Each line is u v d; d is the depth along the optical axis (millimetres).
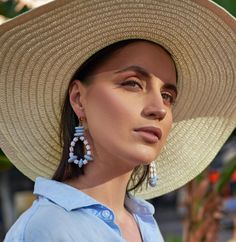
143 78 1686
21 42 1718
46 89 1826
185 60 1905
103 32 1711
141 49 1715
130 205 1896
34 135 1922
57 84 1811
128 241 1792
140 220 1884
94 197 1723
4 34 1682
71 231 1566
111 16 1687
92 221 1611
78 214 1613
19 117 1886
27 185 12172
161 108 1652
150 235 1871
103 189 1728
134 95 1666
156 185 2125
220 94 2037
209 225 3461
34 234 1542
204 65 1939
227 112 2100
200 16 1765
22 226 1574
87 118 1698
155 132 1658
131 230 1827
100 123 1666
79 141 1746
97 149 1702
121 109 1647
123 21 1705
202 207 3461
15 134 1918
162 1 1688
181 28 1784
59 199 1628
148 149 1646
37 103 1856
